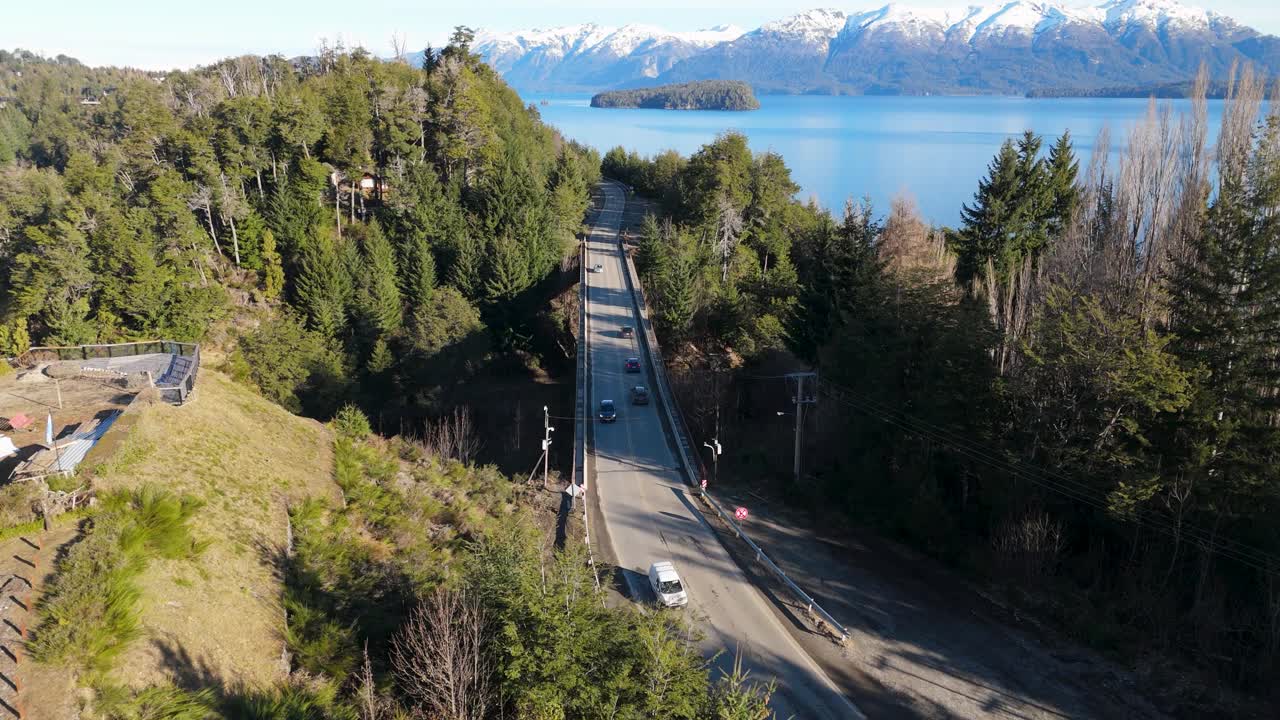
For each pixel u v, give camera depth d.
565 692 19.97
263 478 30.70
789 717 26.62
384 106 87.00
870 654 30.20
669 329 75.38
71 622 18.02
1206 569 30.06
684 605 33.22
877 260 63.28
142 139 74.44
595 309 78.50
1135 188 52.38
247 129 78.69
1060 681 28.19
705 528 40.97
